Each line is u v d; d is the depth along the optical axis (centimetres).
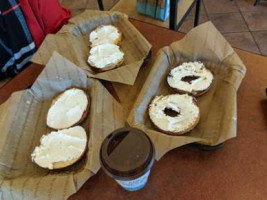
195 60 74
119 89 73
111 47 83
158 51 78
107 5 205
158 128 61
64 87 75
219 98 65
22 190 53
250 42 175
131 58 81
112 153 44
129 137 46
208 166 56
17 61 100
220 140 55
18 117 68
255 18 189
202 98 68
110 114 65
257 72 71
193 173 56
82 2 213
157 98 67
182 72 72
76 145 61
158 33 88
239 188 53
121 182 48
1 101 76
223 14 194
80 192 56
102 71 78
